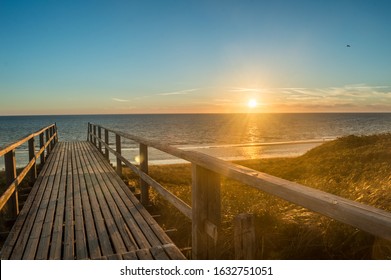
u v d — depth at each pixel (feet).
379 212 4.09
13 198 16.03
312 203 4.97
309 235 13.30
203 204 10.03
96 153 44.21
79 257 11.21
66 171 29.37
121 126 486.38
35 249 11.93
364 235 12.44
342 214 4.43
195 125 520.01
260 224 15.03
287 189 5.56
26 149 174.91
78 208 17.22
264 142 200.85
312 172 41.45
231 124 558.56
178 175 58.08
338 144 60.39
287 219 14.83
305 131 345.92
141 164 18.15
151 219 15.23
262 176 6.61
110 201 18.63
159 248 11.18
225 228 15.12
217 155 127.24
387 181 20.98
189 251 12.51
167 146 13.25
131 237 12.89
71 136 309.22
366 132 317.01
